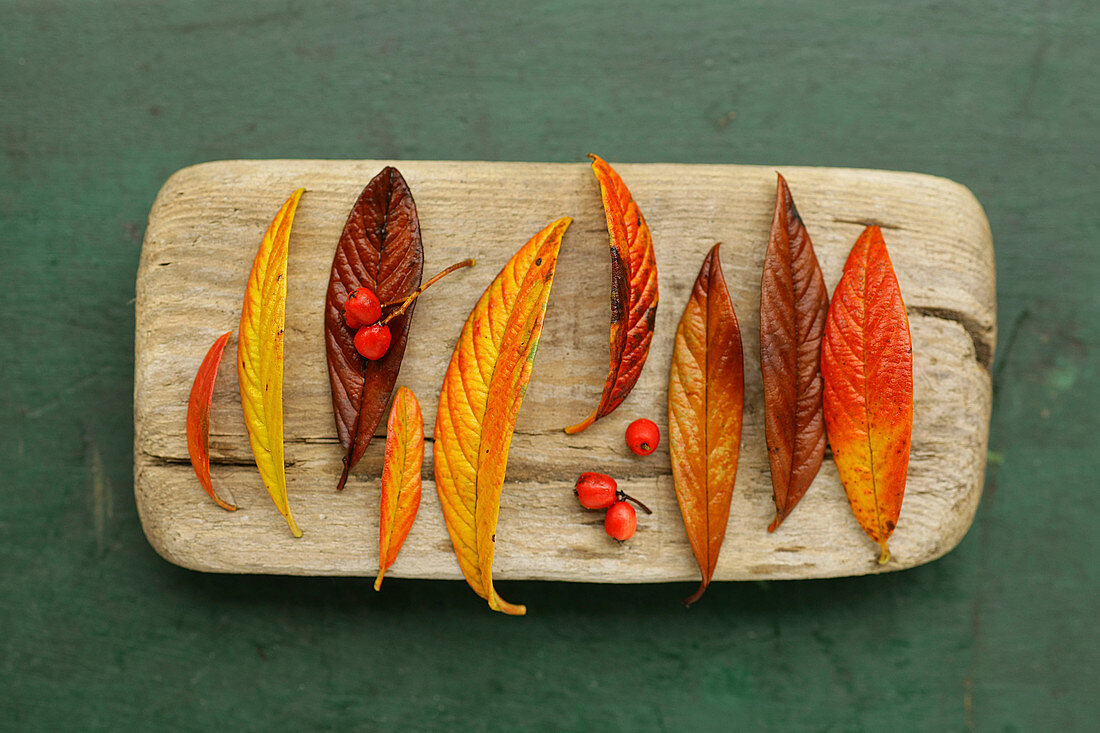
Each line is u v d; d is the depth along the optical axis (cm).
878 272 29
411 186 30
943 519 29
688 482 29
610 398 28
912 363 29
